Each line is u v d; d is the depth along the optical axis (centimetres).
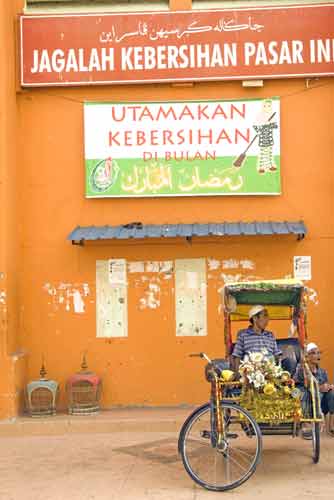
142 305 1114
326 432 978
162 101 1111
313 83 1105
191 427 750
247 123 1103
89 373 1070
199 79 1101
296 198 1104
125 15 1109
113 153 1111
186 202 1114
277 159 1097
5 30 1066
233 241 1109
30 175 1127
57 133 1124
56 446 945
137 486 749
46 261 1122
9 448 942
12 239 1083
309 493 715
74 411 1061
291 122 1105
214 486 727
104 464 845
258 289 852
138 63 1107
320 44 1091
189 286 1111
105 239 1112
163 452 898
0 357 1041
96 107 1112
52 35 1113
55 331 1117
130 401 1107
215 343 1107
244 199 1108
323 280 1097
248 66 1098
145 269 1116
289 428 770
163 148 1109
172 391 1105
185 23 1104
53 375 1113
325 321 1095
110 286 1116
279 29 1096
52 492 735
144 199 1116
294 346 909
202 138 1105
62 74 1112
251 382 748
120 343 1113
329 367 1090
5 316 1045
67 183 1124
